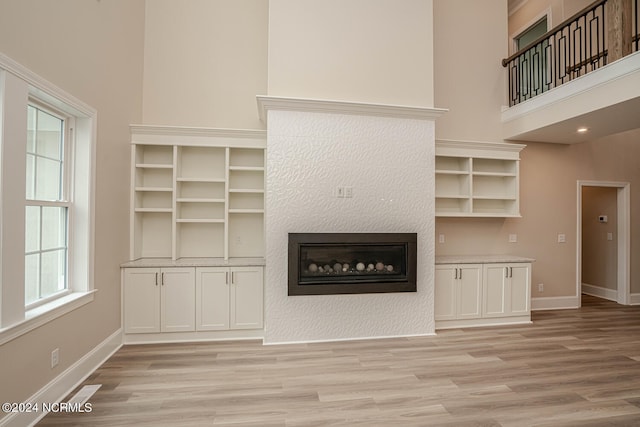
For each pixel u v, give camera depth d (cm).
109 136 299
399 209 358
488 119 464
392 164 357
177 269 337
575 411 217
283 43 346
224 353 308
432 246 365
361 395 235
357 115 351
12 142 184
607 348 326
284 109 338
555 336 361
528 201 475
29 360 197
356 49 357
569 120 370
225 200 364
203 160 386
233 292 344
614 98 315
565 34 473
